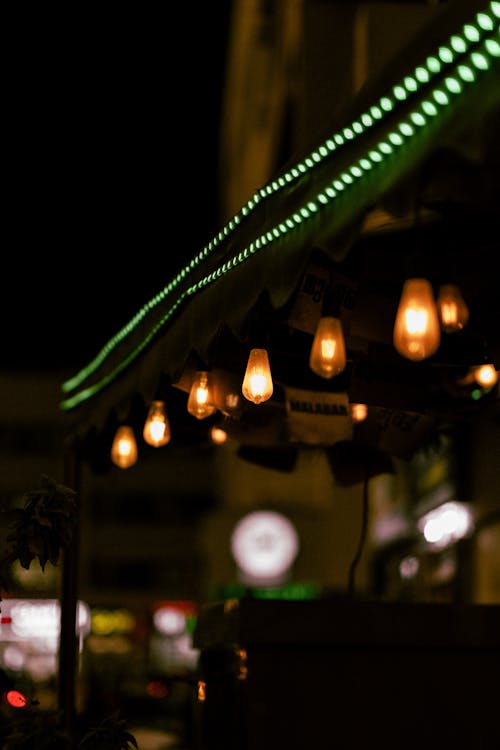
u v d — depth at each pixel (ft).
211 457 257.96
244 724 18.88
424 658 19.11
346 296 19.36
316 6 66.85
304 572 122.01
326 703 18.74
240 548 124.47
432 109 13.00
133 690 73.36
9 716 29.09
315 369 17.29
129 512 253.65
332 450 31.24
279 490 126.72
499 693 19.13
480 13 12.29
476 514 41.60
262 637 18.70
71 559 33.17
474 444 41.88
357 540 100.94
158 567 252.21
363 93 14.84
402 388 25.34
